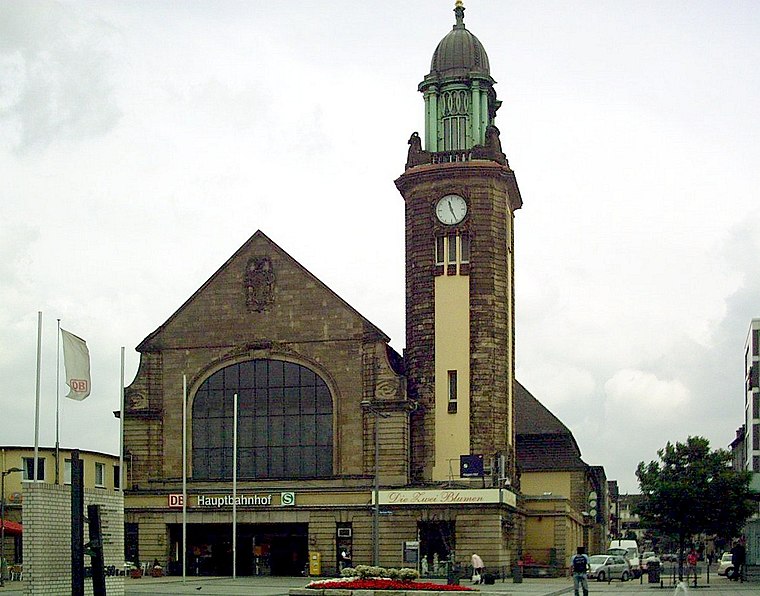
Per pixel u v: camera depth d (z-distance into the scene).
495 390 85.69
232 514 84.12
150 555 86.56
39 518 42.31
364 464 84.88
